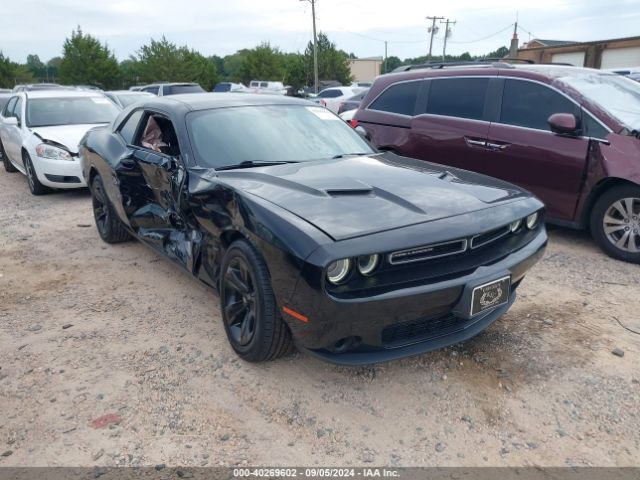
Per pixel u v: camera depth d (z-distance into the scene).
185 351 3.49
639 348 3.42
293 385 3.10
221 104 4.29
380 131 6.84
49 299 4.38
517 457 2.54
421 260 2.74
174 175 3.86
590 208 5.18
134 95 14.04
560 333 3.62
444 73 6.31
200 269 3.72
